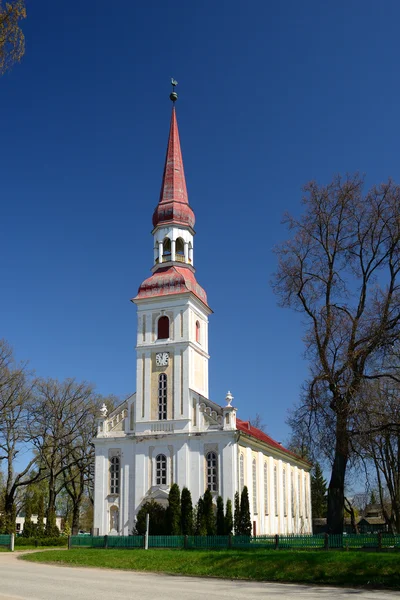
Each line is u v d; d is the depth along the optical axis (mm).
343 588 26031
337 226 46750
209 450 56438
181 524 52406
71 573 33531
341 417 42062
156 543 46719
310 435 43406
